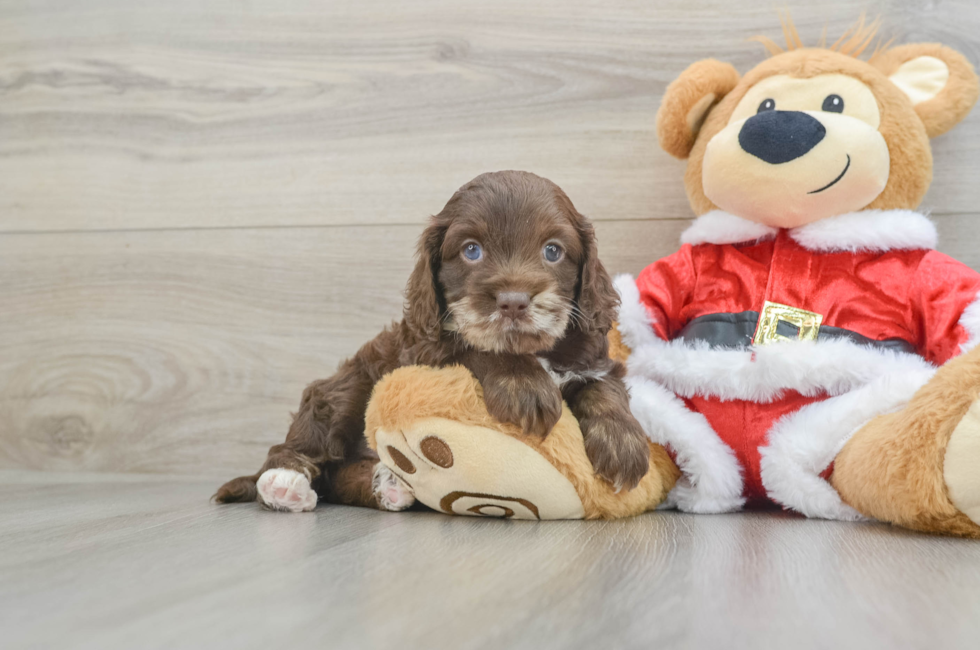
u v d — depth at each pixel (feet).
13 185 3.04
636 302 2.33
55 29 3.01
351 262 2.85
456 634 1.28
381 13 2.84
